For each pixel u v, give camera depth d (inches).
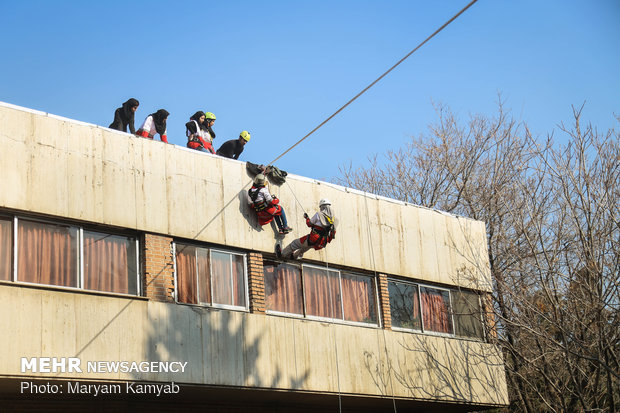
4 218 509.7
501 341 887.1
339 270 710.5
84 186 544.7
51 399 547.2
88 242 547.5
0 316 478.6
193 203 605.3
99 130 563.2
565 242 932.6
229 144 690.2
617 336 790.5
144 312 551.5
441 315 786.8
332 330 674.8
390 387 700.0
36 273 515.5
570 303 811.4
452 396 748.0
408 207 783.1
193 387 570.9
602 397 882.1
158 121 639.1
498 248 1031.6
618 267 784.3
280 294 655.1
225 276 620.4
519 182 1061.8
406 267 758.5
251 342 612.1
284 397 655.1
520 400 983.0
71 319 510.6
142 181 578.2
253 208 636.7
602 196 813.9
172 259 586.6
